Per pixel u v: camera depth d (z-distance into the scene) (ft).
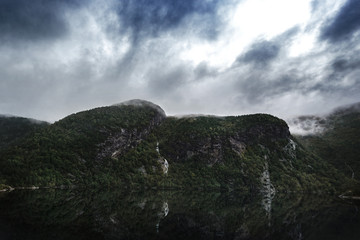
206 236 191.11
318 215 309.22
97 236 171.22
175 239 176.35
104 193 579.07
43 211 260.21
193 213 304.50
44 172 648.79
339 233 203.41
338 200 604.90
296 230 216.13
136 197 509.76
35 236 162.09
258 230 215.92
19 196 399.24
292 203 492.13
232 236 193.88
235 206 411.34
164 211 309.42
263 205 436.35
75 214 252.42
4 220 203.92
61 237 163.02
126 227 203.82
